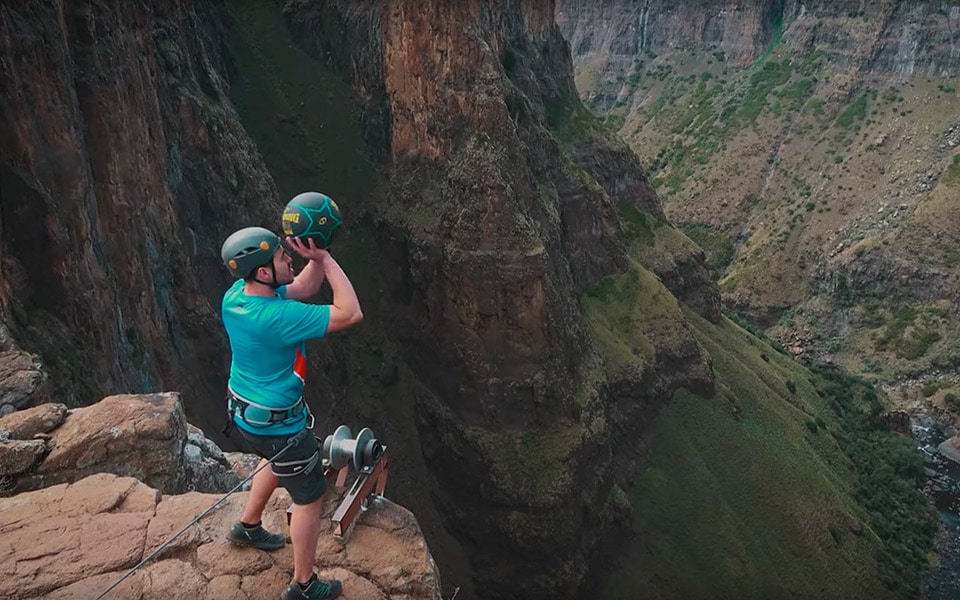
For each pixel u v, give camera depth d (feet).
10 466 35.86
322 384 172.76
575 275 221.46
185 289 138.72
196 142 156.15
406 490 178.50
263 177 181.78
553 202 207.92
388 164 210.79
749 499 202.69
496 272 170.81
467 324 174.50
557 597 163.94
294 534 25.07
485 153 179.22
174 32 164.25
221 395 141.90
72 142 101.50
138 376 114.01
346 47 226.17
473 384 174.09
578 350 185.57
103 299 104.32
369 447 28.94
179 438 40.96
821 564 191.62
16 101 91.45
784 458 219.82
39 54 96.84
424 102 193.16
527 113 213.05
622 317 224.12
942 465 283.79
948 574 213.87
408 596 26.84
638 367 206.80
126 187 119.14
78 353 91.97
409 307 193.98
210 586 26.05
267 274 24.48
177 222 142.20
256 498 26.66
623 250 239.71
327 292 193.06
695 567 182.29
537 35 275.80
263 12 236.02
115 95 117.50
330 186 214.48
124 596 25.38
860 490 235.40
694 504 194.70
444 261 177.58
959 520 245.65
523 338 172.35
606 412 187.21
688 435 212.84
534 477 165.27
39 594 25.39
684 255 285.02
